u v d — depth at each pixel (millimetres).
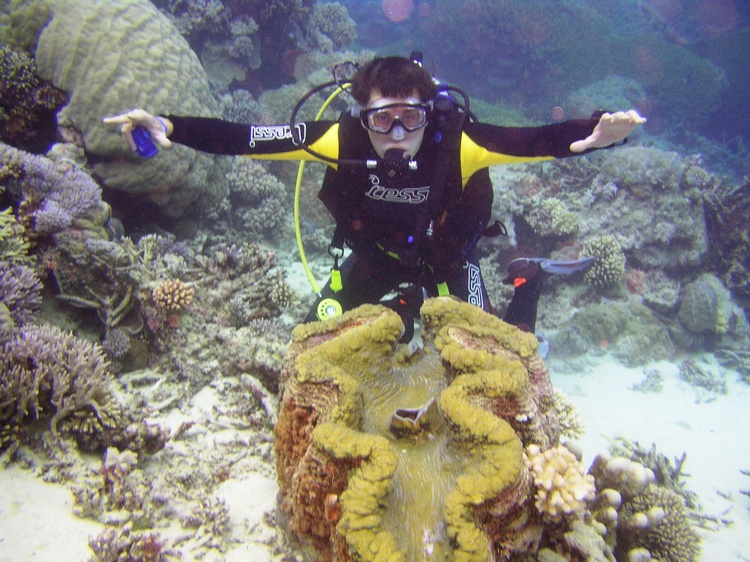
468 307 2250
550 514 1744
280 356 3322
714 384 6621
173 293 3383
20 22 4777
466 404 1665
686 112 20062
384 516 1491
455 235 3297
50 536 1860
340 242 3357
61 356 2379
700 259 7859
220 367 3344
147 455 2520
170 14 8680
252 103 9156
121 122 2385
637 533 2467
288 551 2172
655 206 7566
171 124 2635
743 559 3920
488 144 2793
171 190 5262
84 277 3551
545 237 7680
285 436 1954
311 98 8992
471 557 1367
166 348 3426
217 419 2963
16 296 2859
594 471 2496
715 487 4883
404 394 2193
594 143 2277
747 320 8102
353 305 3869
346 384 1778
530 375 1987
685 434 5680
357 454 1519
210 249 6391
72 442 2273
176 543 2121
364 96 2682
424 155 2893
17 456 2123
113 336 3379
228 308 3797
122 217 5402
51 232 3498
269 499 2449
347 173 3018
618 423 5703
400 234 3234
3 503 1904
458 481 1501
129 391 3160
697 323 7371
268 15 9328
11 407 2162
